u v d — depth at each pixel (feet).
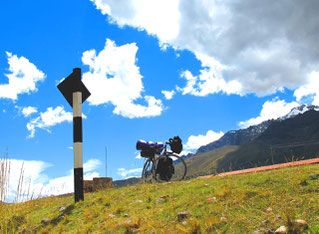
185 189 15.10
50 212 16.37
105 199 16.65
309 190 10.86
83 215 14.35
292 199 10.33
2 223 15.07
